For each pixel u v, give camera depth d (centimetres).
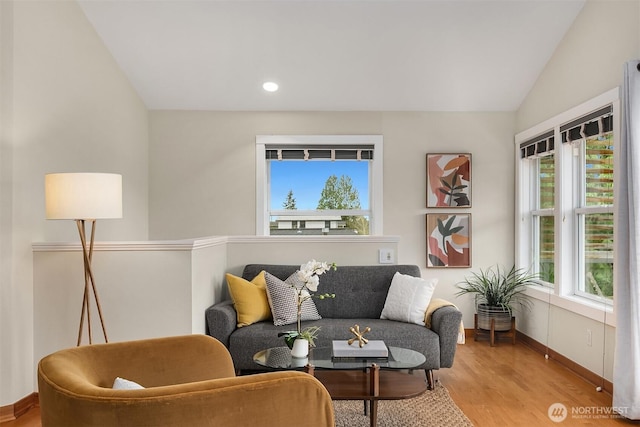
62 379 126
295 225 516
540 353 431
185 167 500
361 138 502
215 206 500
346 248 411
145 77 450
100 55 399
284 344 324
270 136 500
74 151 357
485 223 501
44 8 321
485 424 274
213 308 332
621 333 283
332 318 378
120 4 367
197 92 474
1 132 286
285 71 443
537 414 289
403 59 428
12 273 288
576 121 375
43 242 308
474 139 502
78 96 363
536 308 446
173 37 401
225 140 502
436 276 500
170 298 300
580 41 372
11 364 286
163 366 171
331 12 376
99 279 301
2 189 286
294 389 126
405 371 371
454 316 331
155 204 500
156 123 500
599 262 360
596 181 363
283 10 375
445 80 456
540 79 444
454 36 400
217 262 374
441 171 499
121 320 300
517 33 396
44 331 304
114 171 423
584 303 358
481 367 387
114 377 160
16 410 289
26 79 302
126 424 115
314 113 503
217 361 182
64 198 264
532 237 481
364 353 264
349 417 285
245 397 122
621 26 318
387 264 410
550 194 443
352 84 462
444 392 327
